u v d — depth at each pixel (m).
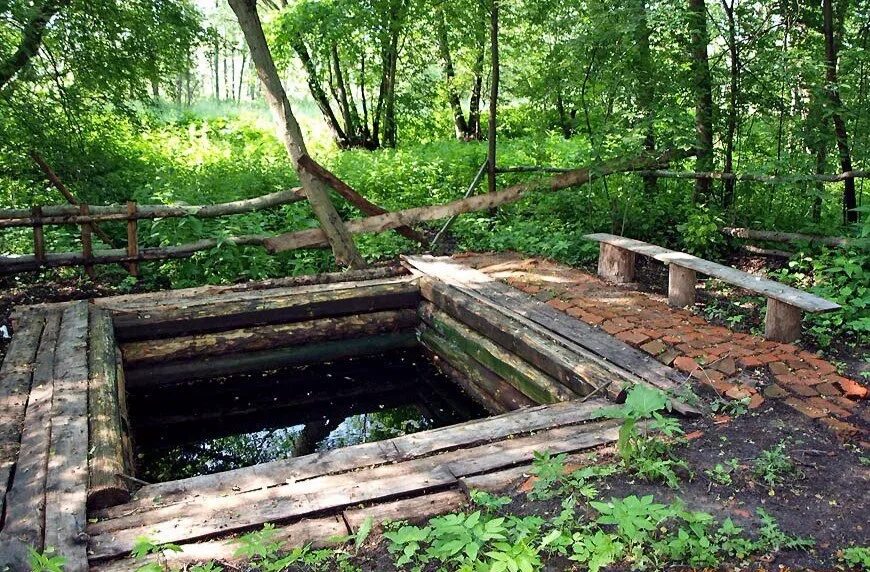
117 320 6.66
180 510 3.62
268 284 7.54
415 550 3.19
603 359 5.38
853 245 6.59
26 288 7.54
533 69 10.34
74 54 10.02
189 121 18.00
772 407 4.58
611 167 8.48
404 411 6.90
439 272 7.88
